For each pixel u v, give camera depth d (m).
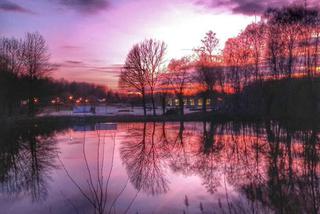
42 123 42.91
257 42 45.12
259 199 9.77
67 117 46.94
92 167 14.27
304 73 39.69
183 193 10.77
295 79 40.06
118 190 10.75
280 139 23.20
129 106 86.69
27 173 14.84
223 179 12.59
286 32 40.53
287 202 9.34
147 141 24.92
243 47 47.69
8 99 47.22
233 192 10.69
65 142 24.78
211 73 50.47
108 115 52.50
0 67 46.53
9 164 17.55
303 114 36.75
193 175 13.43
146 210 9.12
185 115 49.97
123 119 47.59
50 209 9.60
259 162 15.59
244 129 31.70
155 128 36.09
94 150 19.56
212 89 51.28
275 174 12.92
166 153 19.12
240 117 42.81
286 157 16.48
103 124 41.75
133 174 13.21
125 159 16.72
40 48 61.44
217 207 9.27
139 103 72.00
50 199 10.52
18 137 30.28
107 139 25.55
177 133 30.55
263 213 8.57
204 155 18.30
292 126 30.73
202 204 9.61
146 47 54.62
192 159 17.06
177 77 55.84
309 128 28.72
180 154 18.83
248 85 46.56
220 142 23.50
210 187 11.52
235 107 47.09
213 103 52.56
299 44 39.97
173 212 8.92
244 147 20.66
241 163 15.55
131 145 22.56
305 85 38.09
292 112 38.19
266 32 43.03
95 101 84.38
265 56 44.06
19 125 41.00
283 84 39.97
